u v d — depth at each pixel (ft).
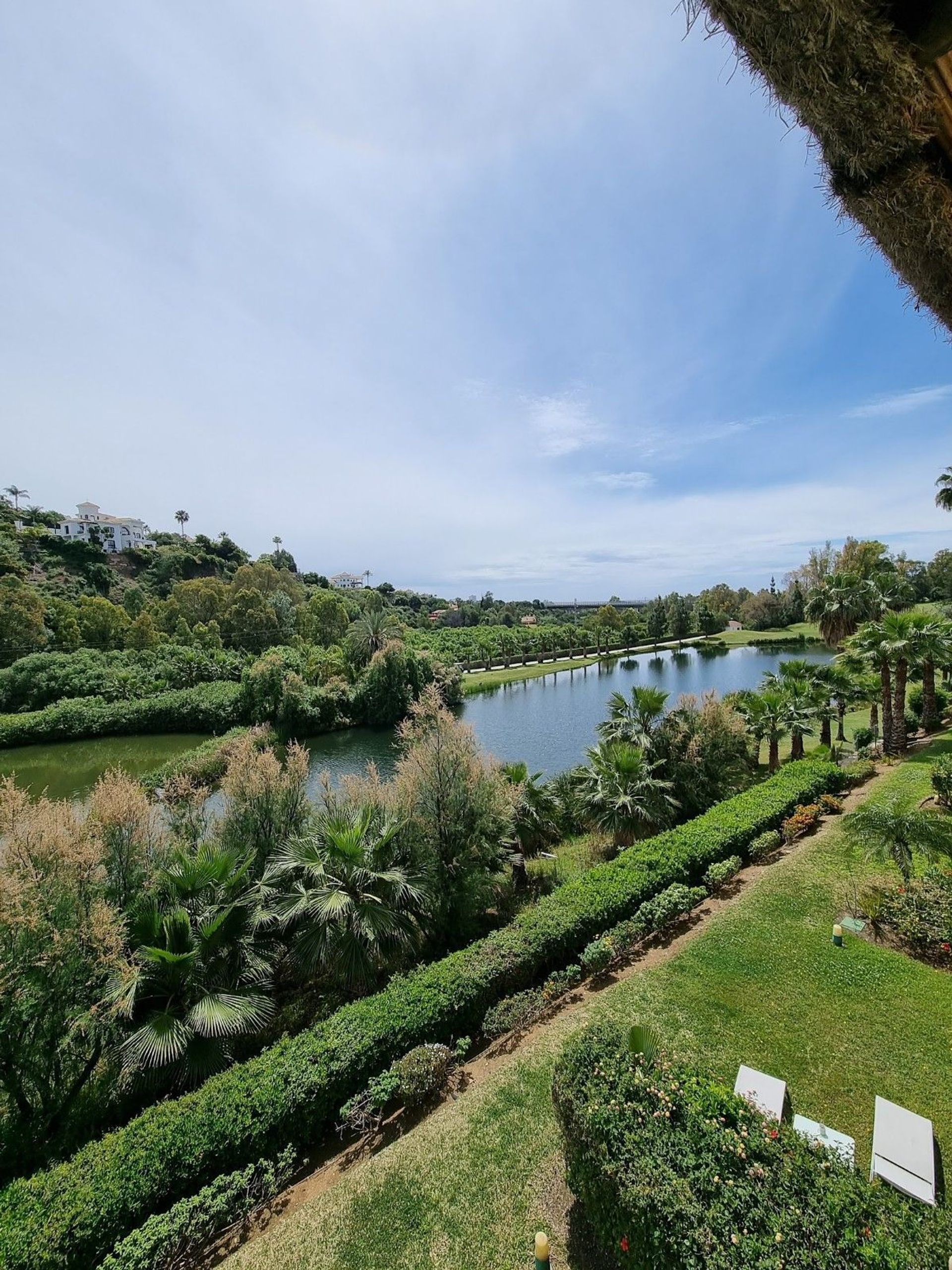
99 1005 16.29
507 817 28.32
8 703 95.04
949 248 4.08
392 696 96.73
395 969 22.47
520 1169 12.98
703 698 42.06
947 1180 11.79
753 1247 8.46
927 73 3.33
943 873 22.09
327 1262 11.48
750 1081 13.80
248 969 19.95
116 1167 12.55
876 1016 16.94
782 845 29.40
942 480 66.03
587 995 18.90
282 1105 14.07
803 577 184.24
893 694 53.72
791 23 3.22
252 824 25.76
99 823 19.57
